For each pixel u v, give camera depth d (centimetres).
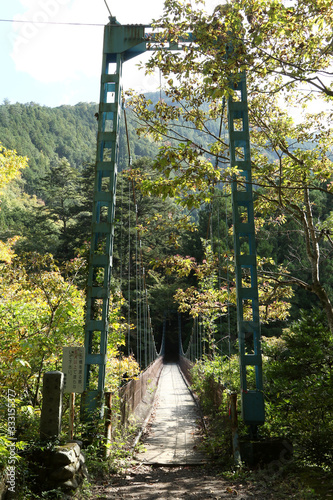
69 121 13875
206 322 1434
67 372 592
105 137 767
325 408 610
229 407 696
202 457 720
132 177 1014
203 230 3484
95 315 756
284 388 702
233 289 1087
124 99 942
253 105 952
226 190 1069
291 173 797
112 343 808
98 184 761
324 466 575
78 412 708
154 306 4288
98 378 708
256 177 959
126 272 3061
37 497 420
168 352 5519
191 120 977
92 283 728
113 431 728
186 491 515
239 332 734
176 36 680
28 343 607
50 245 3525
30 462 457
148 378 1655
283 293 1141
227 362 1150
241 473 589
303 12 615
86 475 537
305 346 734
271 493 482
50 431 496
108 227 742
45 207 4262
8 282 693
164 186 610
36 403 647
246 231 756
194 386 1673
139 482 570
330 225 951
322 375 698
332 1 600
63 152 12075
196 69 642
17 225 4253
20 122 11469
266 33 598
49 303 675
